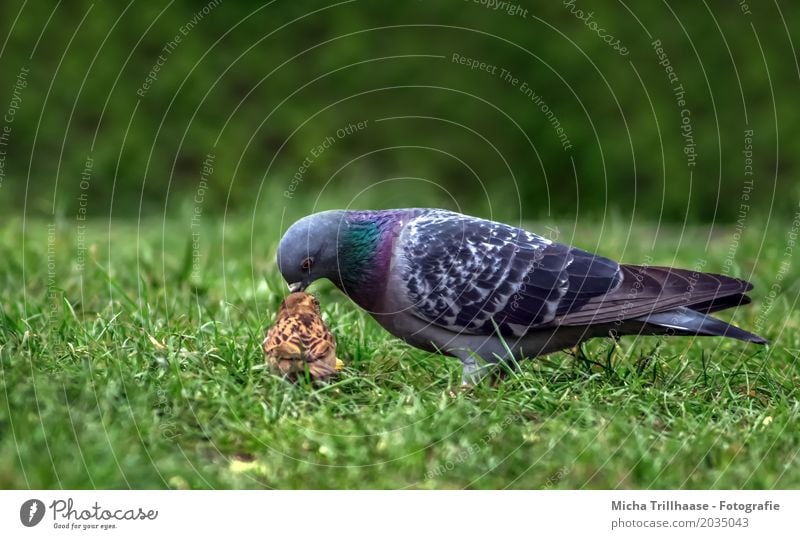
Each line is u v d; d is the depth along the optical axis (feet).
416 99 69.31
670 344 32.65
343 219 28.96
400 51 69.51
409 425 23.98
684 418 25.22
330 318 32.19
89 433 22.66
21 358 26.23
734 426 25.13
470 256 28.78
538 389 26.43
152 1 68.49
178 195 65.26
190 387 25.20
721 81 67.77
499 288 28.53
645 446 23.88
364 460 23.22
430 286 28.63
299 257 28.60
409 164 68.03
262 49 69.05
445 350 29.55
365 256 29.01
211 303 35.81
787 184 66.08
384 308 29.50
